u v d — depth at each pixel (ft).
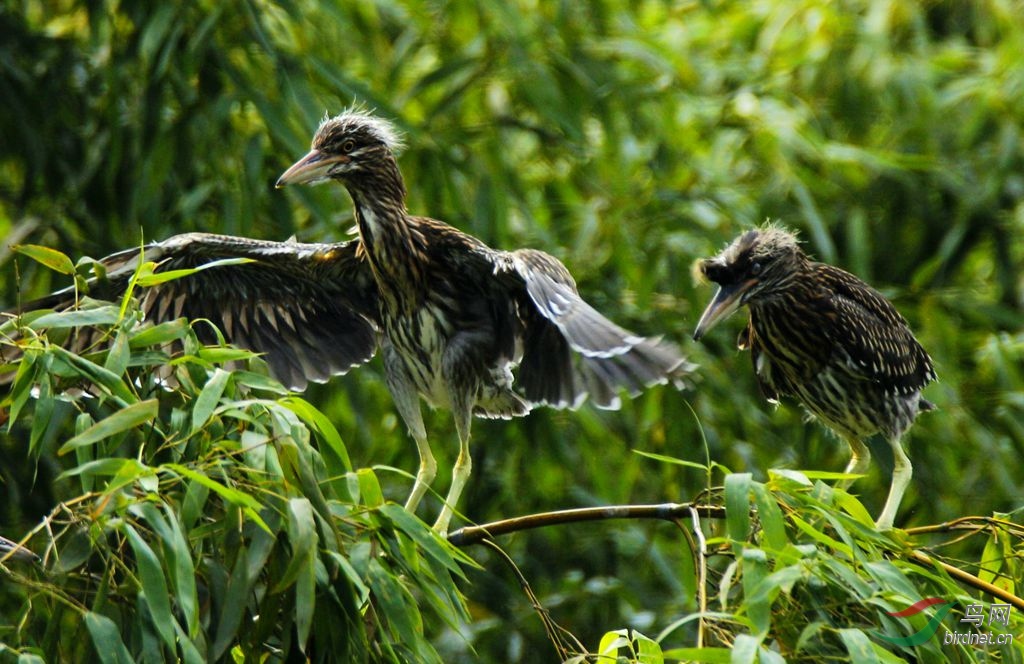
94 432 20.42
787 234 33.53
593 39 48.14
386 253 29.48
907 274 52.01
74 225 43.16
